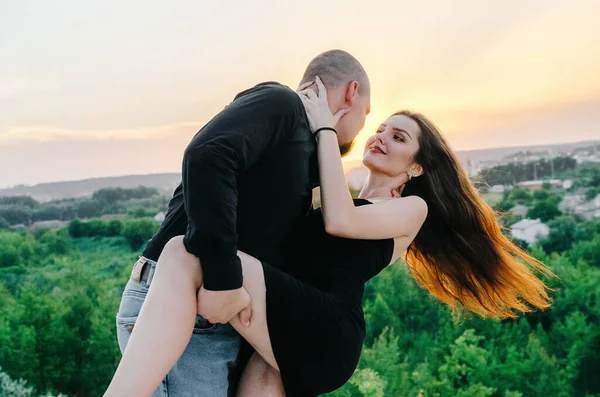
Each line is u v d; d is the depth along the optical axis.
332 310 1.98
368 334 43.28
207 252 1.67
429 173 2.73
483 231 2.85
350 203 2.11
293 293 1.90
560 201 67.00
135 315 1.88
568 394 38.88
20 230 67.94
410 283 45.06
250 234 1.90
